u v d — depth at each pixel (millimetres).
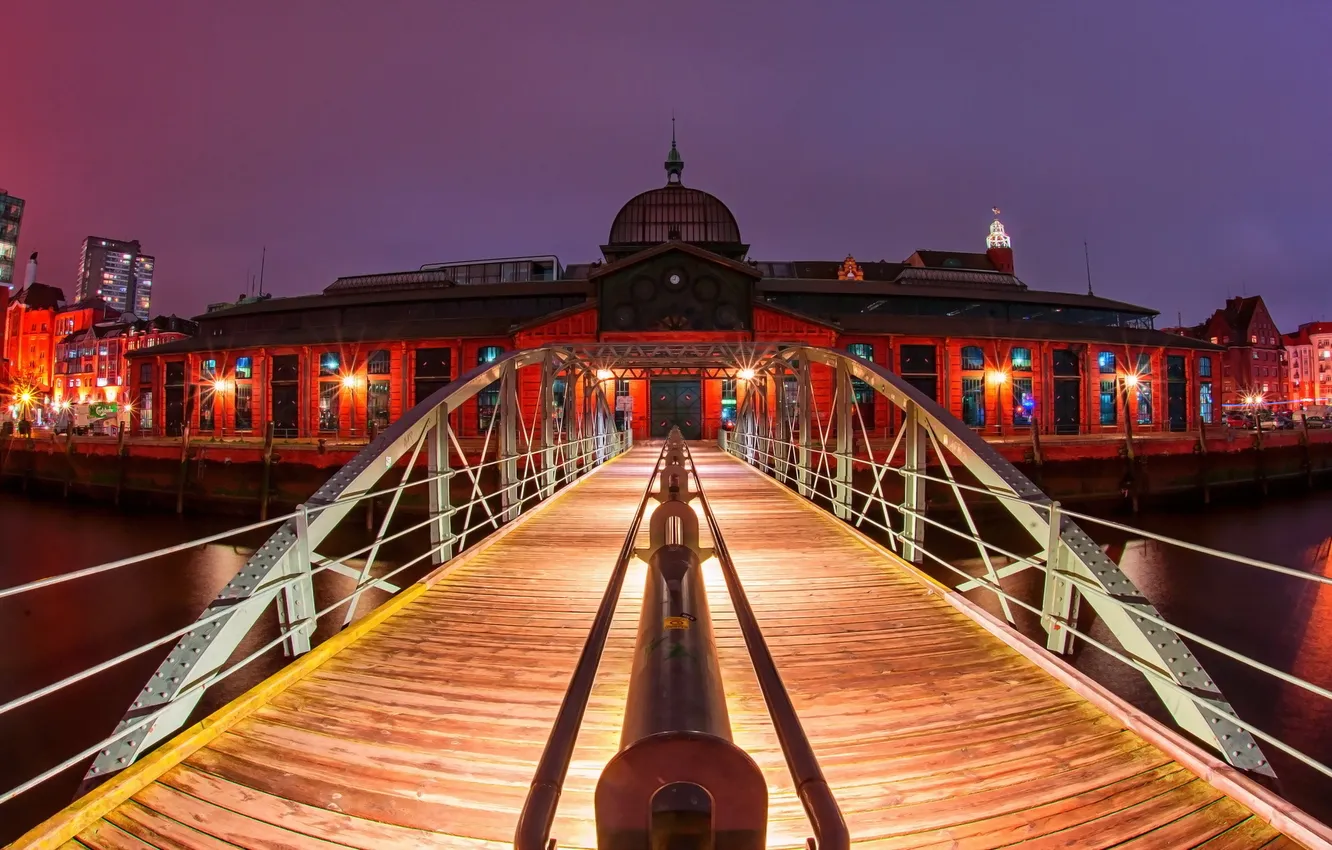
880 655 5035
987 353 39781
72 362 83500
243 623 4543
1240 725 3277
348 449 29969
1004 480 5805
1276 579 19875
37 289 106562
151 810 2980
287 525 5121
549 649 5129
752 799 1278
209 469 31594
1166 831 2898
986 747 3623
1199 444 31672
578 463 20359
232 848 2760
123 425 35156
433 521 7555
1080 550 4922
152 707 3910
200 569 22031
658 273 35125
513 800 3107
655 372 37406
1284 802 2930
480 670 4695
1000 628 5383
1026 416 40750
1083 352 41750
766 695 1724
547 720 3918
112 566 3184
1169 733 3543
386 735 3711
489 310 43125
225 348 42719
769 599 6543
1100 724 3879
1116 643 14797
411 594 6473
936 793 3191
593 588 6930
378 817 2969
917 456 8688
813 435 34062
